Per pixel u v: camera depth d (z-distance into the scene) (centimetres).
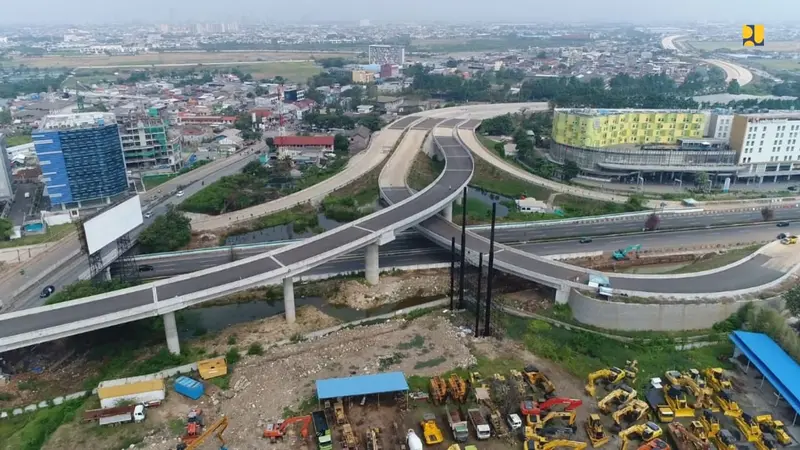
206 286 9844
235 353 9588
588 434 7562
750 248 13775
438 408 8112
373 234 11900
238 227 15638
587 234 15025
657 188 19888
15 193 18325
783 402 8294
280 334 10425
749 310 10038
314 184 19312
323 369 9088
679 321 10312
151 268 12606
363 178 19912
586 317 10600
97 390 8475
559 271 11638
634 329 10338
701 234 15062
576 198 18200
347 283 12256
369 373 8950
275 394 8456
